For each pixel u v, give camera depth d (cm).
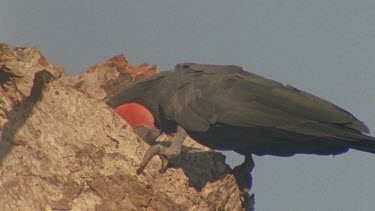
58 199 1107
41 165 1124
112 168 1148
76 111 1171
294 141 1234
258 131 1227
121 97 1353
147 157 1157
